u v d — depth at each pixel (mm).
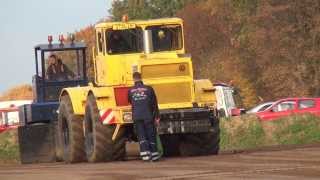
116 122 45125
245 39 142875
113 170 37438
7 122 92562
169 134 46438
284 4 131875
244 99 143625
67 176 35344
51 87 58750
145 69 46250
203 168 35875
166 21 48844
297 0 129625
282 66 131500
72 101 49312
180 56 47375
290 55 131250
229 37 161500
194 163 39375
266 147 57719
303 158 39219
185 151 48750
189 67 46656
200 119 45594
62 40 59094
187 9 179375
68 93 50250
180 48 49031
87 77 59062
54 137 56969
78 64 59094
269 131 66812
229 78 147875
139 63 46125
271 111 79750
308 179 29797
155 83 46156
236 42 147750
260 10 134875
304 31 131000
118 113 45219
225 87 96188
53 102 58281
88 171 37656
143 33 48562
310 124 66688
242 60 147250
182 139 48875
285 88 131250
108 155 46188
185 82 46500
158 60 46406
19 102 97688
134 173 35125
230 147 65688
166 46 48844
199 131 45594
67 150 51750
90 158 47375
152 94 43781
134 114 43500
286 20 132750
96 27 48875
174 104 46312
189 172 34219
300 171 32656
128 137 46938
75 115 50000
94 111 45844
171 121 45125
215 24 167875
